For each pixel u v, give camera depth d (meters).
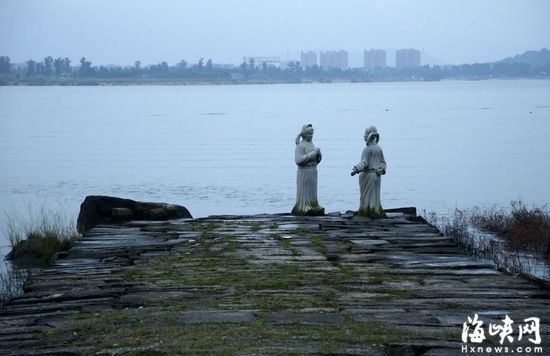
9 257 23.36
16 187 44.72
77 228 24.78
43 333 11.89
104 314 12.86
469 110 128.62
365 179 24.34
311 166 25.41
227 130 88.44
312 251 18.73
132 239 21.03
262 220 24.31
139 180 47.38
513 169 51.03
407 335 11.23
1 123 102.94
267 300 13.51
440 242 20.08
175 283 15.17
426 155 60.41
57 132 87.00
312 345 10.74
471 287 14.68
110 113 129.88
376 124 96.50
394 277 15.63
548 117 107.25
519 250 23.28
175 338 11.16
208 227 22.98
